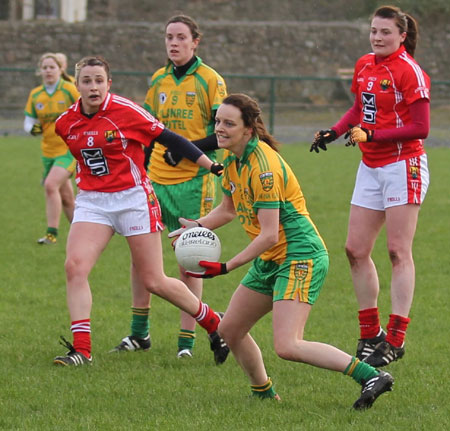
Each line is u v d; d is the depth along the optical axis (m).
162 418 18.72
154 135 22.94
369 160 24.67
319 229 45.81
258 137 18.94
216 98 26.33
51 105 41.41
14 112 112.62
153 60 131.12
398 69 23.80
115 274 35.50
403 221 24.20
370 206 24.69
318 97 124.00
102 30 129.88
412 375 22.61
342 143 97.44
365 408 19.23
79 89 22.33
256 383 20.20
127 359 24.16
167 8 146.50
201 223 20.61
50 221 41.72
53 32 128.12
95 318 28.84
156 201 23.50
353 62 136.88
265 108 120.38
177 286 23.33
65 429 18.02
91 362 23.50
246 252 18.64
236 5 148.00
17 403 19.80
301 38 135.62
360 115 25.48
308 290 18.91
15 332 26.80
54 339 26.12
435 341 26.12
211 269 18.84
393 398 20.47
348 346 25.69
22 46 127.31
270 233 18.58
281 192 18.84
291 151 87.12
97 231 23.19
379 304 31.31
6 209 51.38
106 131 22.47
